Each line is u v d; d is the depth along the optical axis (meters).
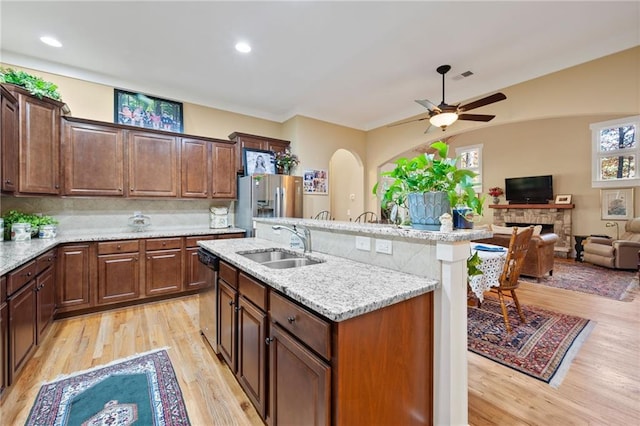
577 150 6.82
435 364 1.42
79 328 2.80
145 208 3.97
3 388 1.74
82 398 1.80
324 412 1.09
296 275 1.51
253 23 2.68
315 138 5.19
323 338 1.10
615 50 2.98
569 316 3.13
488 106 3.97
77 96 3.53
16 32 2.77
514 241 2.76
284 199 4.42
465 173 1.52
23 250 2.31
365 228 1.72
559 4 2.44
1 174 2.41
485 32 2.83
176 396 1.83
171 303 3.54
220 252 2.23
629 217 6.14
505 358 2.29
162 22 2.64
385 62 3.41
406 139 5.17
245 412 1.70
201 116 4.46
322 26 2.73
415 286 1.33
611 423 1.61
